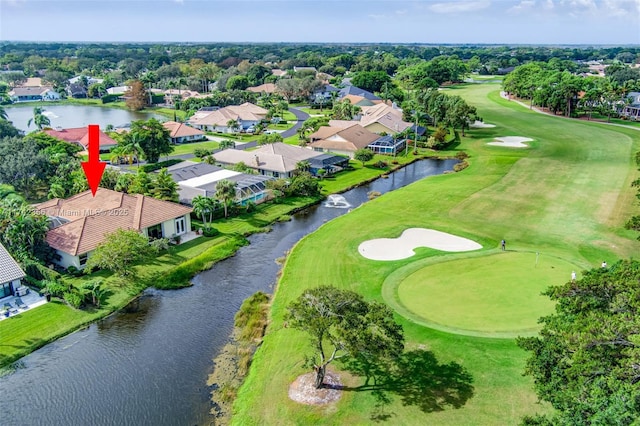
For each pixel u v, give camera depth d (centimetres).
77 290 4441
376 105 15725
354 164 10012
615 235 5731
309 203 7425
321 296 2947
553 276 4509
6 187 6775
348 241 5675
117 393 3259
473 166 9381
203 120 13912
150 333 3978
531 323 3678
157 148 9738
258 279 4944
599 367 2056
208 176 7856
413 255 5172
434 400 2992
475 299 4109
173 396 3228
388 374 3253
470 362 3294
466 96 19400
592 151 10088
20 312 4228
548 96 15400
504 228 6016
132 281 4831
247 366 3522
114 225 5416
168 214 5850
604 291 2494
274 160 8819
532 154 10094
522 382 3084
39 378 3419
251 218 6750
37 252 5038
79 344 3828
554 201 7031
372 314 2917
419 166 9944
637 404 1792
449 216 6512
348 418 2888
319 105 18412
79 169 7625
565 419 1992
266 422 2905
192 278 4969
